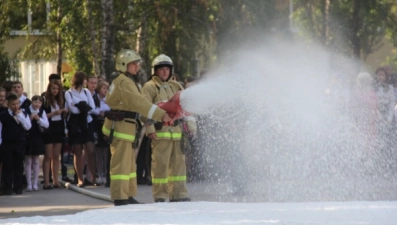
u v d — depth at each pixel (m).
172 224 15.96
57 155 30.27
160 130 22.61
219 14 51.72
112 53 45.44
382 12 52.31
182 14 51.22
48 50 57.72
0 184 28.72
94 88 31.00
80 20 47.91
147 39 51.56
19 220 17.00
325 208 17.84
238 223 15.73
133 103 21.19
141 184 30.52
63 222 16.56
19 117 27.95
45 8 51.22
